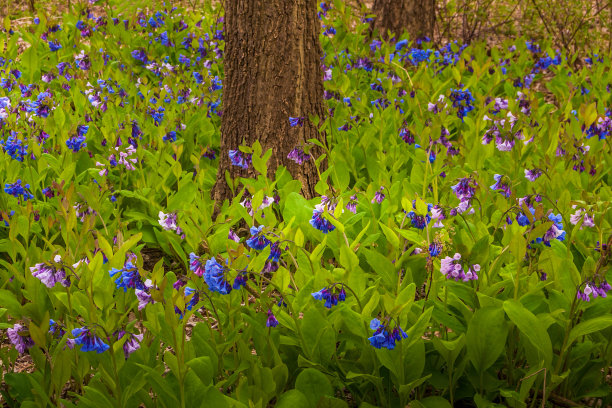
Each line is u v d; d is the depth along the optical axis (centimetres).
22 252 310
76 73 627
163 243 394
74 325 258
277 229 318
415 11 877
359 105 550
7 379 243
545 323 243
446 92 578
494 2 1189
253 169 444
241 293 277
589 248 297
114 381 235
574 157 435
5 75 608
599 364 267
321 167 466
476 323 245
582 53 978
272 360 264
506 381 272
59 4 1093
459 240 286
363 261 332
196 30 772
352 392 270
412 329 241
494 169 445
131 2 373
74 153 457
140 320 289
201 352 245
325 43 767
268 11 432
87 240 268
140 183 434
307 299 264
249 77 440
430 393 280
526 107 533
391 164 471
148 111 518
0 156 421
